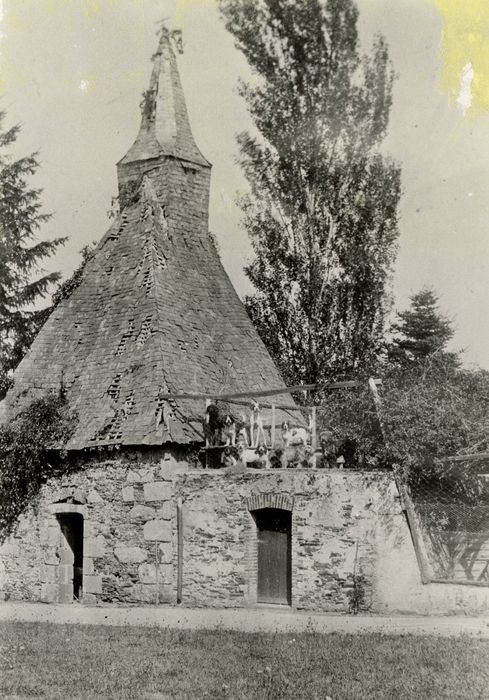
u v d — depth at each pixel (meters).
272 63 28.67
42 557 19.62
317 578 16.53
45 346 21.92
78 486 19.42
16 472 20.08
